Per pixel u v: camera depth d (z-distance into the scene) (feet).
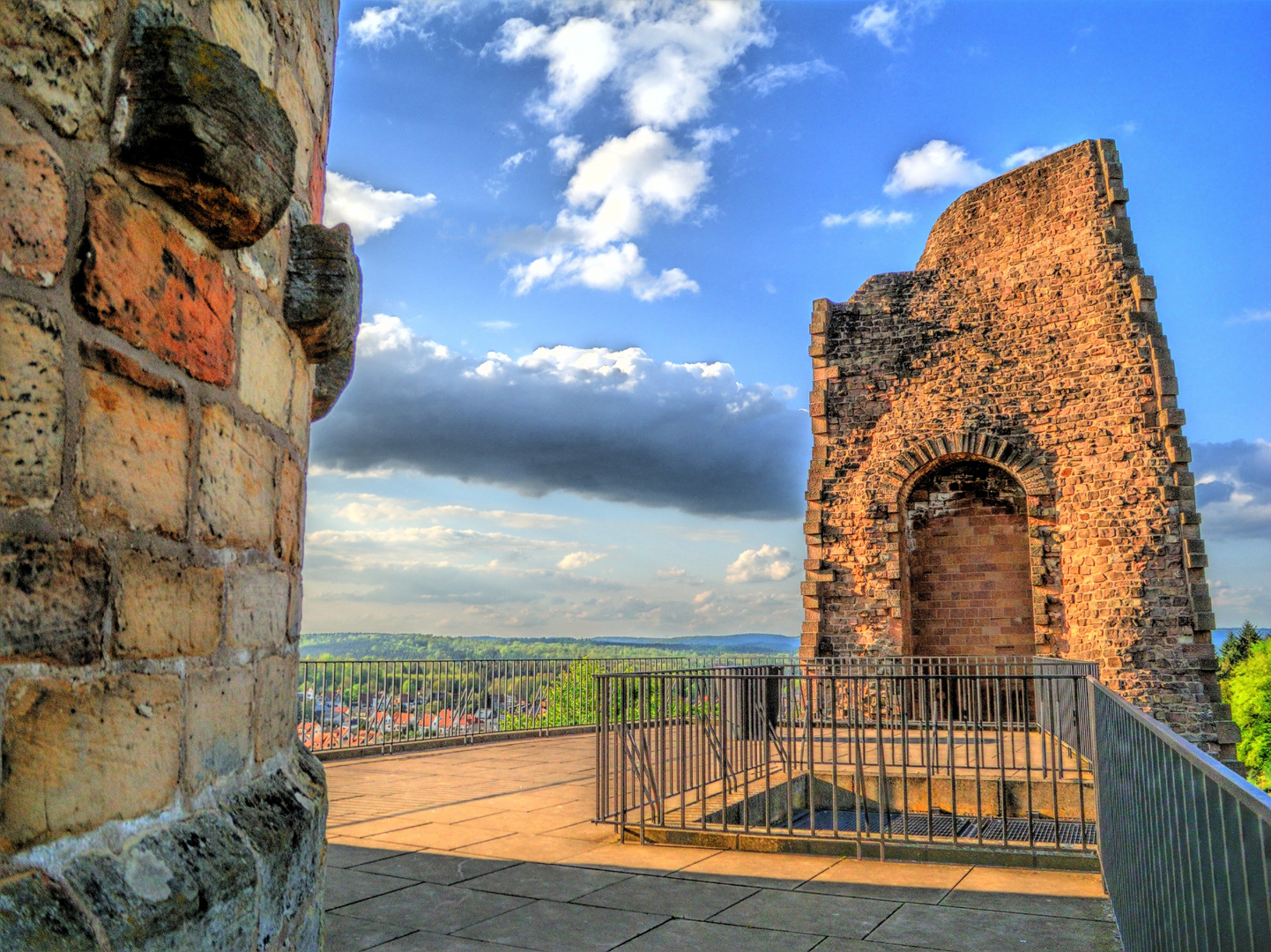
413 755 42.70
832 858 21.77
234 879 7.65
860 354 69.10
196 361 7.82
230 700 8.59
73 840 6.15
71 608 6.12
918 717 59.47
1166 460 58.59
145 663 7.02
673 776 28.40
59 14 6.02
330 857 21.44
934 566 66.44
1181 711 55.52
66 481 6.09
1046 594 61.26
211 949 7.27
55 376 5.97
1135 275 61.31
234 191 7.50
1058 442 62.28
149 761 7.07
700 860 21.44
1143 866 12.51
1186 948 9.38
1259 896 6.53
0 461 5.47
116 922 6.08
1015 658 48.93
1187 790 9.21
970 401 65.16
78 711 6.21
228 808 8.40
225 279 8.42
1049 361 63.36
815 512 67.72
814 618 66.13
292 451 10.46
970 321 66.44
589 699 57.06
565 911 17.31
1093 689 20.76
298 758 10.80
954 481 66.85
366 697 43.65
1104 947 15.47
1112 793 17.21
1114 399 60.59
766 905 17.87
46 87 5.92
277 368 9.89
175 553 7.48
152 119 6.68
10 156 5.60
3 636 5.49
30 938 5.32
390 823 25.52
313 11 11.23
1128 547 58.44
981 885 19.39
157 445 7.20
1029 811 22.02
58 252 6.03
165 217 7.32
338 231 10.71
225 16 8.34
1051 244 64.64
